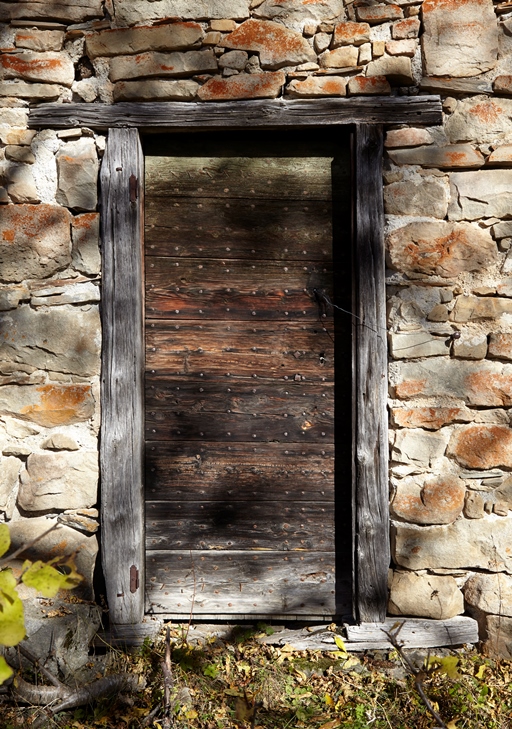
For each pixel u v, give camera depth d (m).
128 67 2.89
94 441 2.97
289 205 3.05
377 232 2.90
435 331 2.90
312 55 2.89
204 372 3.07
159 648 2.89
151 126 2.92
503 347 2.89
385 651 2.94
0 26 2.90
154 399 3.07
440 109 2.87
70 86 2.92
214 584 3.10
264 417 3.08
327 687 2.77
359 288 2.91
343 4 2.87
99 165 2.97
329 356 3.06
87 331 2.94
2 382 2.95
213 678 2.79
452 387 2.92
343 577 3.10
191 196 3.05
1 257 2.91
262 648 2.96
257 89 2.89
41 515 2.98
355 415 2.94
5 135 2.91
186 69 2.88
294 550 3.10
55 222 2.91
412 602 2.96
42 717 2.59
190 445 3.08
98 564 3.02
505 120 2.88
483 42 2.86
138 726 2.54
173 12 2.87
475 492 2.94
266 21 2.88
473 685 2.75
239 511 3.10
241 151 3.05
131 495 2.94
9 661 2.71
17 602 1.56
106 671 2.80
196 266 3.05
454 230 2.89
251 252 3.06
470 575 2.98
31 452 2.96
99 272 2.95
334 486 3.09
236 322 3.07
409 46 2.86
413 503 2.94
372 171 2.90
